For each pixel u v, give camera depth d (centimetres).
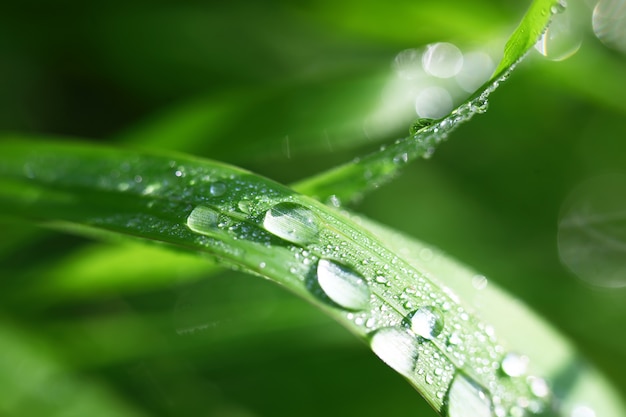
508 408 14
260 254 14
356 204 23
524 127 25
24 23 23
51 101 23
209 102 18
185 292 19
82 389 17
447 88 20
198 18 24
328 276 14
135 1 23
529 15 14
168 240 14
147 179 15
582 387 15
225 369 19
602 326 21
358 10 22
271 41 25
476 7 21
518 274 22
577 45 23
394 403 18
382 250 14
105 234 15
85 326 18
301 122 18
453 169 24
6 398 17
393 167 15
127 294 19
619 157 25
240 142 18
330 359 19
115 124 23
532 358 15
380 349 13
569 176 25
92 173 15
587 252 23
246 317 18
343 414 18
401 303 14
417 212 23
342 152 23
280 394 18
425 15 21
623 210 24
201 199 14
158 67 24
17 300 17
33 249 20
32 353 17
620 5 23
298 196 14
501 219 24
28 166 15
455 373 14
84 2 23
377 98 18
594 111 25
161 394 18
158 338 18
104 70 24
